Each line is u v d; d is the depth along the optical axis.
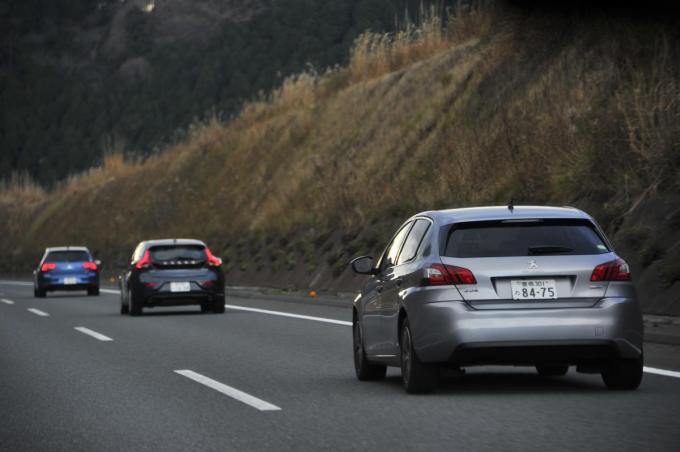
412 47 122.94
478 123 84.69
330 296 73.00
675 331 38.53
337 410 25.78
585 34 76.31
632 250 48.72
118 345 44.44
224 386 30.64
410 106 104.69
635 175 54.53
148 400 28.05
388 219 81.75
